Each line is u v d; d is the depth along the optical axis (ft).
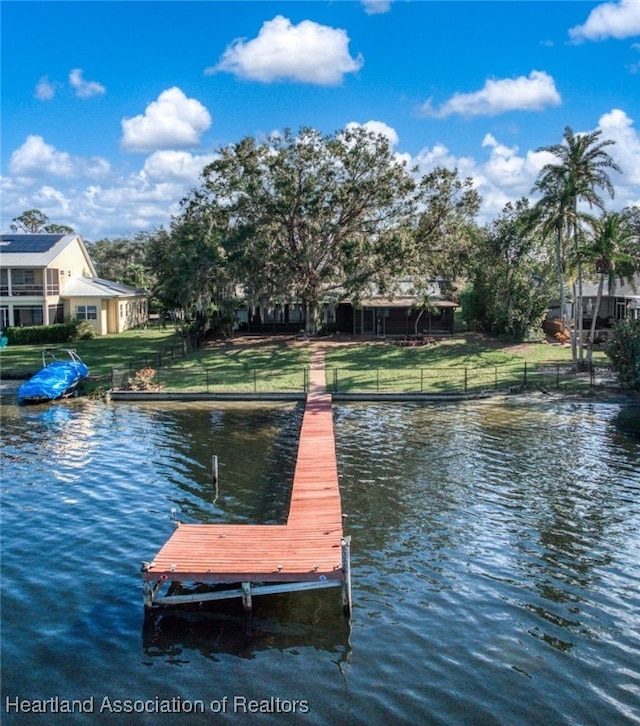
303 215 147.43
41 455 79.97
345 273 153.79
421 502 63.31
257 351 149.89
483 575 48.91
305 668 38.34
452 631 41.78
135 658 39.55
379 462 76.02
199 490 67.31
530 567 50.11
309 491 61.26
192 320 175.32
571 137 116.47
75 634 41.91
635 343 108.99
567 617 43.27
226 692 36.42
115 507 62.75
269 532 51.11
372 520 59.16
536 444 82.79
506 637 41.06
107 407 107.55
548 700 35.42
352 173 149.38
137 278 250.37
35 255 179.01
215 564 45.09
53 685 37.09
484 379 120.67
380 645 40.37
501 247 159.53
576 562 50.88
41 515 60.80
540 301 156.87
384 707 34.96
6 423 96.53
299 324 178.50
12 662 39.01
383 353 145.59
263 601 46.01
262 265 146.92
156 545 54.49
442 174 156.76
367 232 157.69
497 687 36.45
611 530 56.65
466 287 196.03
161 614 44.32
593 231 122.21
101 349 158.20
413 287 164.66
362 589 47.03
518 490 66.39
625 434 87.20
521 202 158.71
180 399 113.09
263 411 103.76
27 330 170.09
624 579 48.19
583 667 38.17
